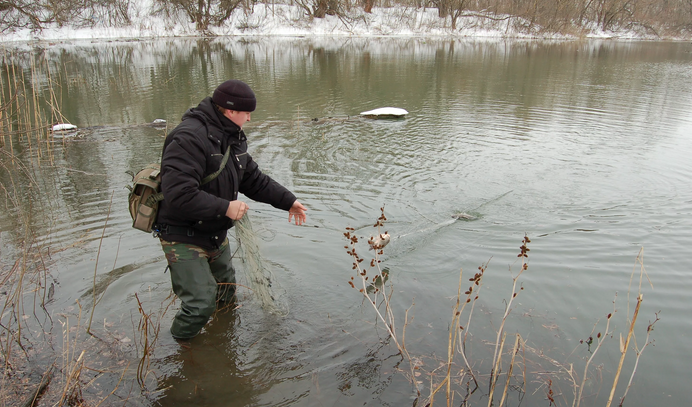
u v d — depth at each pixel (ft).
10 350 10.18
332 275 13.62
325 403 9.04
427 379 9.63
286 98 42.34
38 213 17.34
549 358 10.19
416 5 132.16
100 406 8.95
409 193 20.59
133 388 9.44
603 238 16.29
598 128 32.83
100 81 47.91
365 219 17.70
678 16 139.95
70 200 18.67
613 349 10.46
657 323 11.41
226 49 83.05
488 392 9.22
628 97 44.45
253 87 47.16
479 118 35.81
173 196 9.08
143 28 99.45
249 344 10.79
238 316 11.84
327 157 25.63
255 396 9.26
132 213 10.14
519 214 18.54
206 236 10.36
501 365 9.99
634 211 18.88
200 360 10.28
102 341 10.75
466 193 20.76
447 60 72.59
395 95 44.73
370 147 27.71
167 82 48.11
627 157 26.23
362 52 82.79
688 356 10.21
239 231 11.85
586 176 23.18
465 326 11.31
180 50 79.82
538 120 35.19
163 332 11.10
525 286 13.11
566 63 70.74
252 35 109.29
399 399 9.10
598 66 67.51
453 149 27.55
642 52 91.35
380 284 13.21
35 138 27.61
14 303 11.87
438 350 10.48
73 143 27.27
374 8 129.39
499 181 22.35
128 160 24.25
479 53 84.17
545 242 15.98
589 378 9.57
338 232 16.43
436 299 12.49
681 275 13.66
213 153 9.66
